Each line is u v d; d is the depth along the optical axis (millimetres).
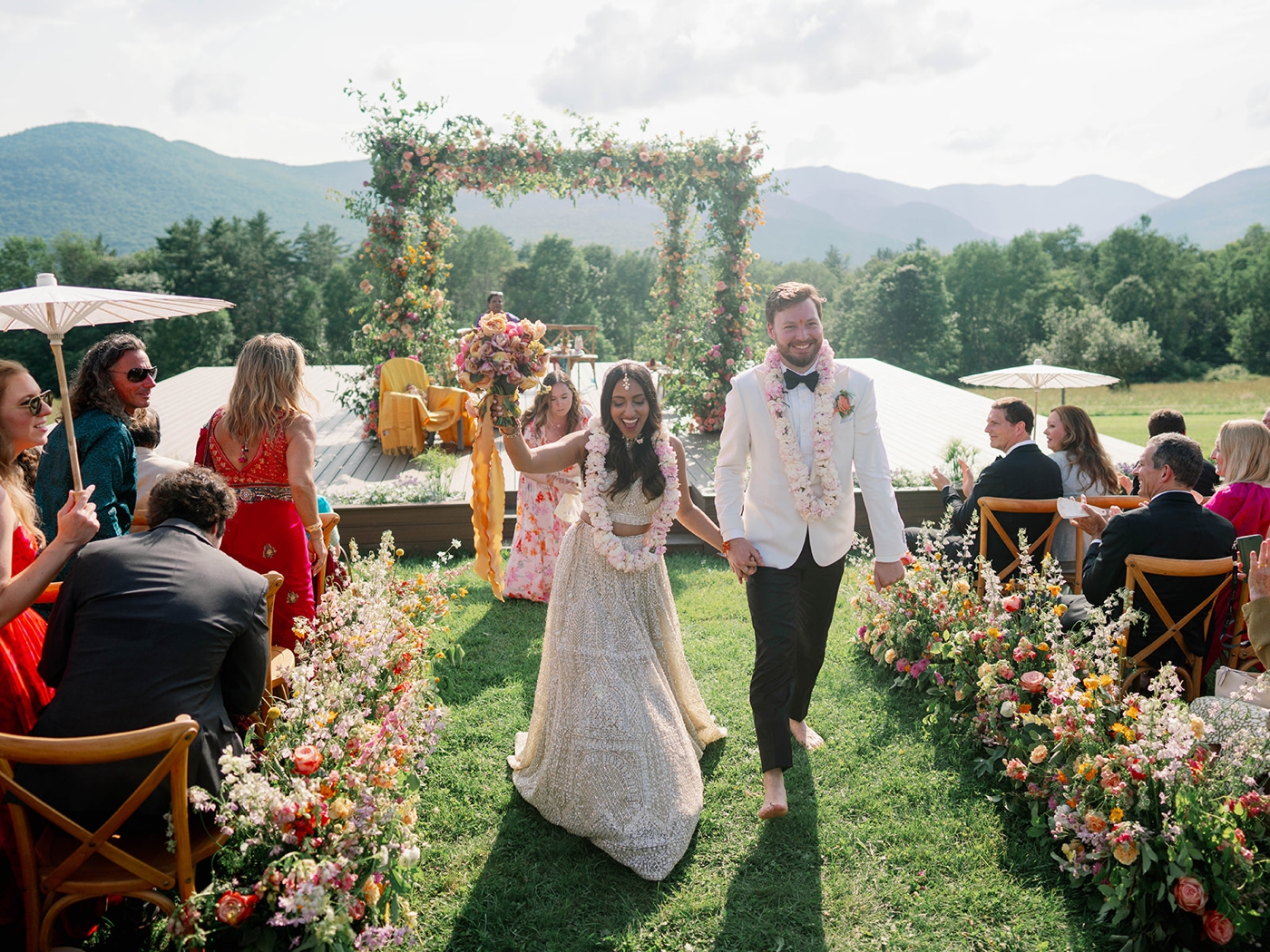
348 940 2266
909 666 4211
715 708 4070
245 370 3504
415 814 2738
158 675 2307
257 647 2551
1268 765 2641
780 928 2682
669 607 3467
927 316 66938
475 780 3467
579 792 3020
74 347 45281
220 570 2518
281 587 3633
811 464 3324
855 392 3398
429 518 6863
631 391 3174
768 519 3363
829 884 2879
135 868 2172
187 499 2594
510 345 3055
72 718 2254
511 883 2861
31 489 3527
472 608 5484
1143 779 2656
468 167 9289
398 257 9641
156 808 2275
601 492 3191
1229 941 2482
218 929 2314
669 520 3264
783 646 3266
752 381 3385
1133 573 3477
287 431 3580
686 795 3051
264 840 2314
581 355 14844
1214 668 3902
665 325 10672
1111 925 2611
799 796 3375
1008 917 2736
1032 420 4797
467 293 85688
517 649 4824
